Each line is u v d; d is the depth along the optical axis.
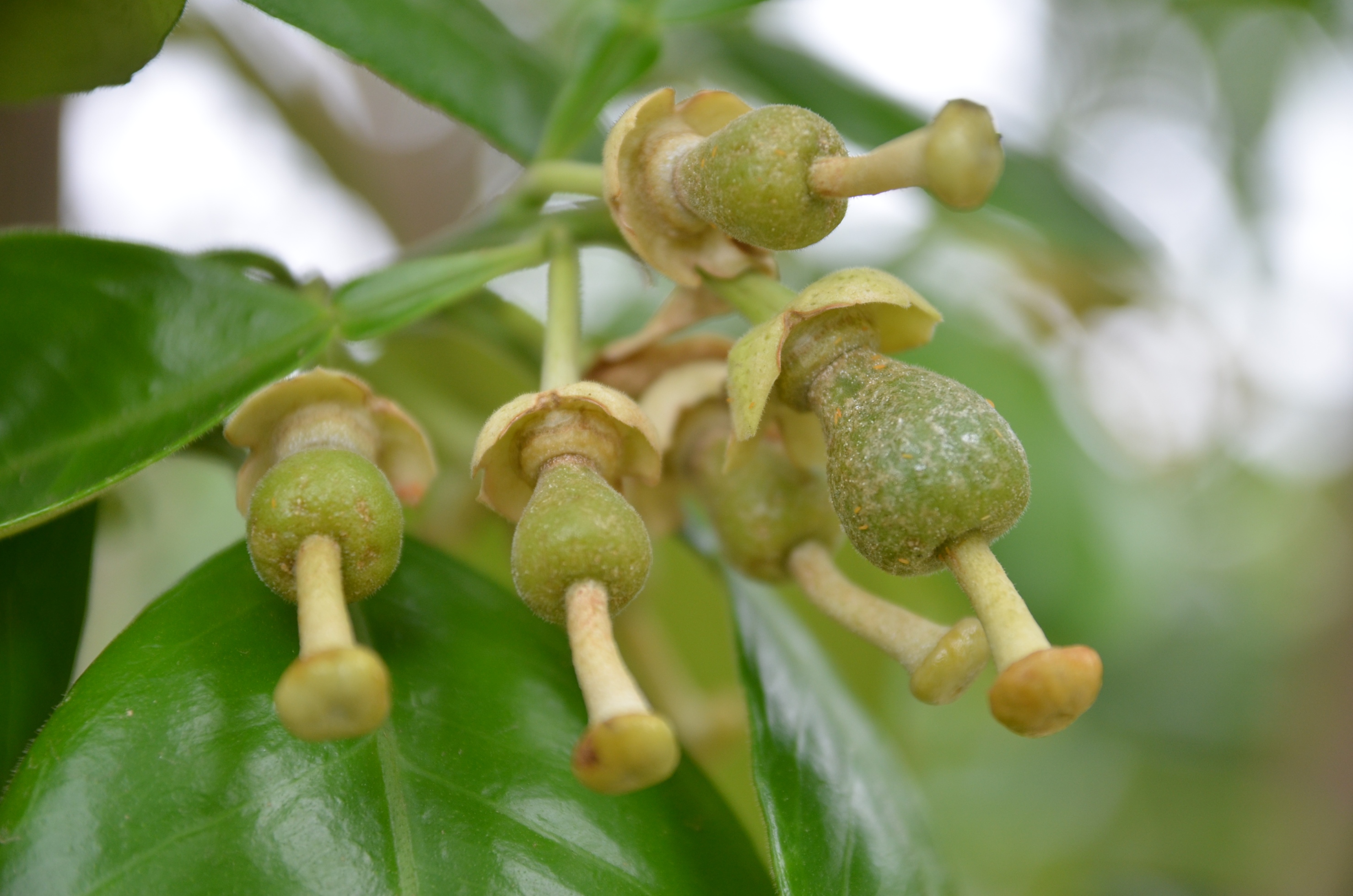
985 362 0.31
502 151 0.24
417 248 0.23
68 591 0.22
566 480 0.20
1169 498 0.49
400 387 0.26
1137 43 0.51
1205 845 0.73
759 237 0.20
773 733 0.22
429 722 0.21
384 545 0.20
